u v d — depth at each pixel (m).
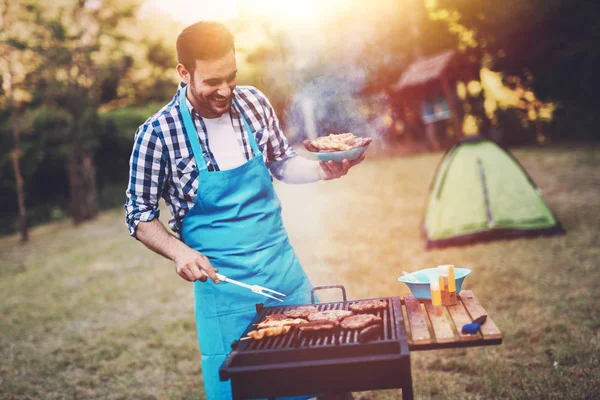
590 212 8.23
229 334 2.66
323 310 2.56
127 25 19.59
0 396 4.62
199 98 2.41
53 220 21.06
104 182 22.44
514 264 6.32
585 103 16.48
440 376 4.02
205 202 2.57
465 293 2.66
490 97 19.31
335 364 2.03
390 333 2.19
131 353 5.40
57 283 9.17
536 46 16.42
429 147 21.14
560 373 3.74
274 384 2.08
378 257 7.58
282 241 2.76
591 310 4.77
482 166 7.66
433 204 7.99
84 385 4.77
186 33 2.30
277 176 2.92
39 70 17.33
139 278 8.67
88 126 19.12
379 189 13.66
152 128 2.50
